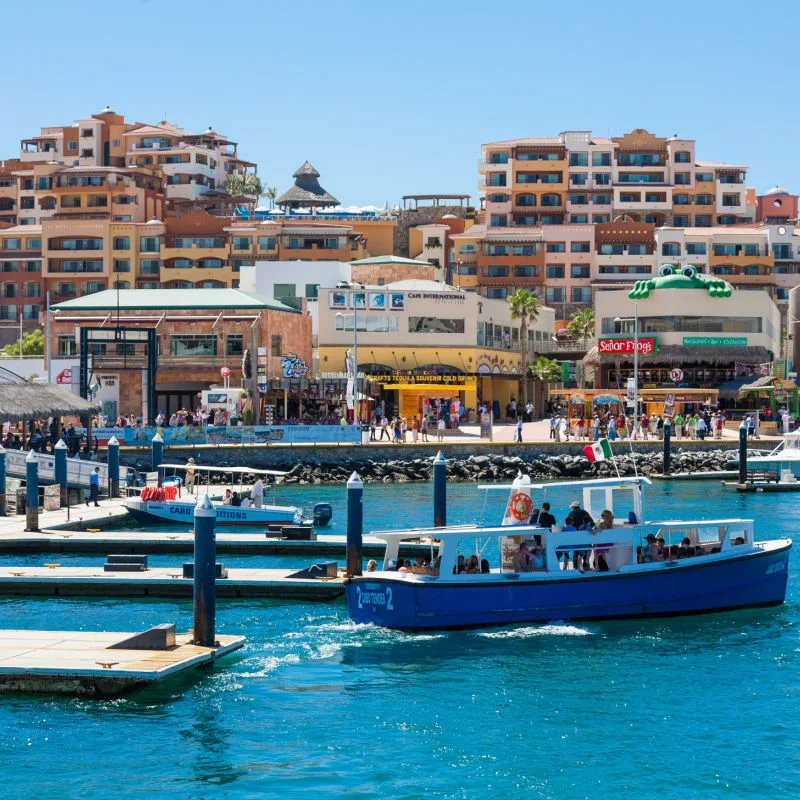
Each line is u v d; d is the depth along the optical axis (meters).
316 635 40.88
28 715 32.47
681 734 31.27
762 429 109.56
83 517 66.00
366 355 130.38
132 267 174.38
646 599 43.06
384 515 72.56
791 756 29.75
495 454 102.56
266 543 58.25
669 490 87.25
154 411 108.44
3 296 178.62
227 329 116.94
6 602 46.41
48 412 81.62
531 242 179.38
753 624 42.47
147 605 45.88
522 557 42.53
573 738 31.00
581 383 147.12
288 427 100.88
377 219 192.00
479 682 35.59
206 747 30.30
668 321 129.62
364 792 27.67
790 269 186.50
